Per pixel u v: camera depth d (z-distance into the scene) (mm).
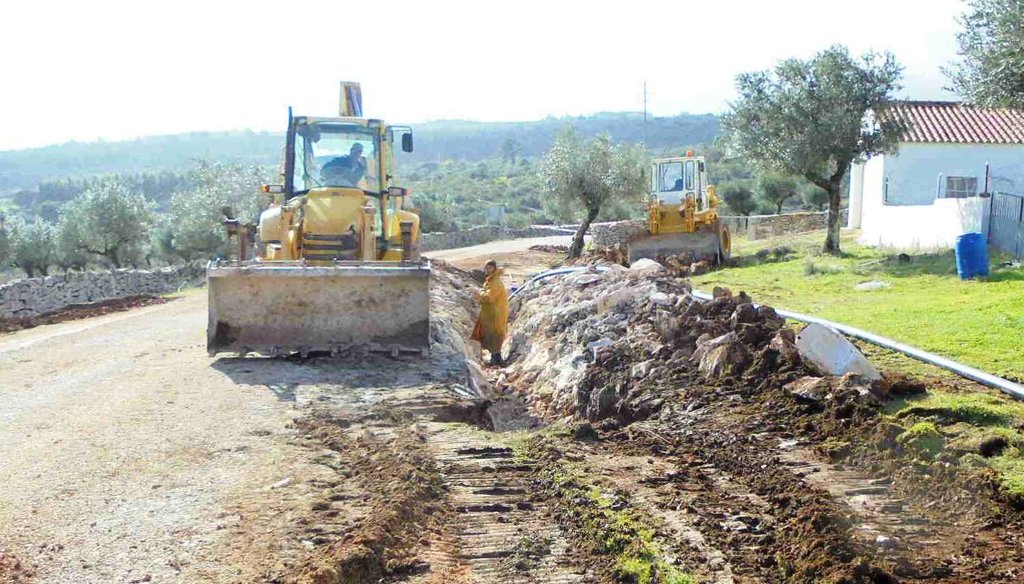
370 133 13992
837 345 8891
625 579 5238
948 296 14914
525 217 82750
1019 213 19516
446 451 7777
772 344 9398
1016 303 13188
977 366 9328
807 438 7617
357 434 8242
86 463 7273
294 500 6410
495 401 12047
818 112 24125
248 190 35844
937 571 5125
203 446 7750
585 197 34938
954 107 31656
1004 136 29172
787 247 27719
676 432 8250
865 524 5770
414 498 6387
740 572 5199
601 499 6387
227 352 11508
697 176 27469
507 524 6164
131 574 5191
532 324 15180
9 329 17625
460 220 77875
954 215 22312
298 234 12984
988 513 5895
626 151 36000
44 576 5156
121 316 19094
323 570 5070
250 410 8992
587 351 11781
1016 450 6754
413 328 11664
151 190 122750
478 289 22344
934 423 7496
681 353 10328
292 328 11562
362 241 12906
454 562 5559
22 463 7281
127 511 6195
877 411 7766
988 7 14648
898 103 25172
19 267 38062
